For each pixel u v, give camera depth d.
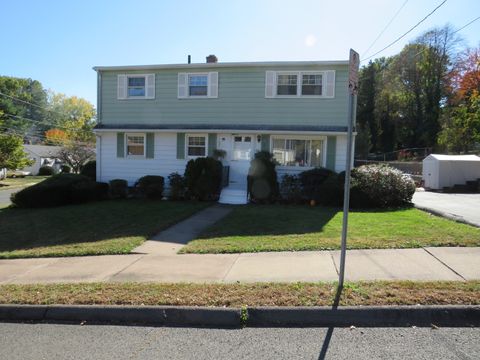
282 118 16.09
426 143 44.41
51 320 4.67
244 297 4.75
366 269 5.79
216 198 15.16
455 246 6.93
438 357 3.53
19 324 4.59
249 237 8.36
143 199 16.17
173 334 4.18
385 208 12.73
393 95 47.62
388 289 4.82
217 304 4.59
